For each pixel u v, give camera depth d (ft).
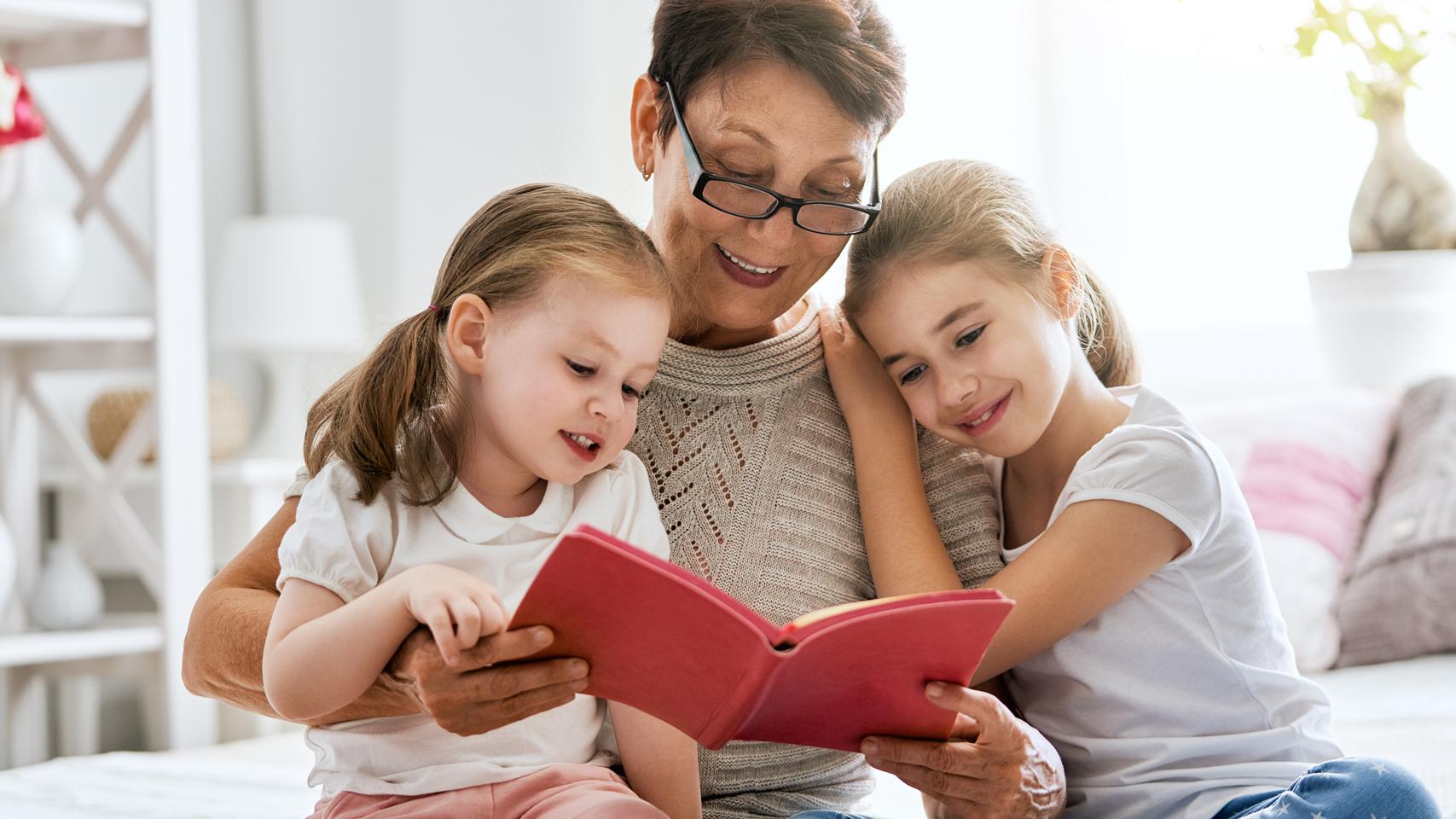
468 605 3.04
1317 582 7.51
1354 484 7.97
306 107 11.89
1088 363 4.96
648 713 3.34
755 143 4.03
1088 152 10.50
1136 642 4.18
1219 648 4.17
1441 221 8.65
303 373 11.05
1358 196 8.89
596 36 10.46
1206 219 10.27
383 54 11.36
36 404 9.52
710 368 4.47
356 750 3.74
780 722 3.37
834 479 4.55
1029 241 4.42
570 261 3.74
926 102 10.37
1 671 9.34
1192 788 3.99
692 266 4.26
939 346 4.33
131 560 9.29
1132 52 10.43
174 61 9.11
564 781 3.69
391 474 3.83
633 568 2.89
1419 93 9.46
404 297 11.23
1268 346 9.93
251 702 3.93
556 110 10.51
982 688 4.45
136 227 11.21
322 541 3.63
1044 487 4.59
